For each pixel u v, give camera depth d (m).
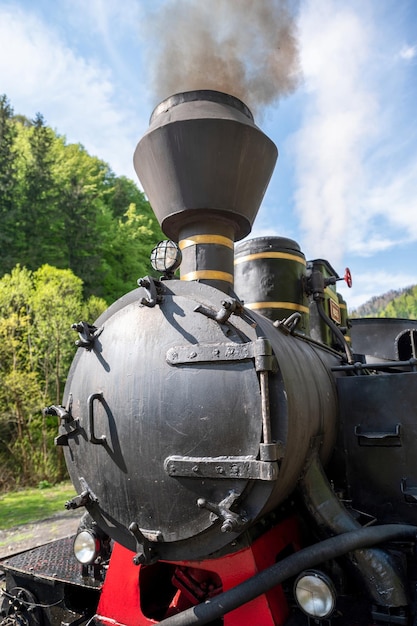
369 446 2.92
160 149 2.96
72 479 2.64
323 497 2.47
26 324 13.15
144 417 2.28
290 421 2.11
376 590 2.19
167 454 2.20
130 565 2.58
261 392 2.04
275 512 2.63
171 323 2.38
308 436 2.40
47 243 19.34
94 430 2.46
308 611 2.09
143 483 2.26
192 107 2.97
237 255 4.21
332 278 4.48
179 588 2.60
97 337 2.65
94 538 2.77
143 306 2.53
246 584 2.07
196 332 2.28
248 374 2.11
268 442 1.97
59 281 14.30
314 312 4.45
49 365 13.30
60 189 20.72
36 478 12.02
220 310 2.22
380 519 2.83
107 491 2.41
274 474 1.93
